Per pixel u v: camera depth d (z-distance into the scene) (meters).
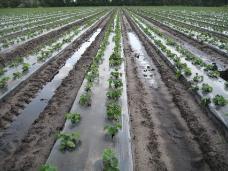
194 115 10.17
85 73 14.44
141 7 87.06
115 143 7.94
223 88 11.97
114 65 15.20
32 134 8.98
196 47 21.67
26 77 13.62
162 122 9.85
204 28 31.05
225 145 8.41
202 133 9.02
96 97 11.03
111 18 44.28
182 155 8.10
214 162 7.67
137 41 24.02
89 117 9.48
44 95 12.23
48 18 45.06
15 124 9.80
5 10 69.50
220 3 88.62
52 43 21.91
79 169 6.96
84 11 64.69
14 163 7.66
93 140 8.09
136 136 8.92
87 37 25.56
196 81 12.70
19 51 19.83
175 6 91.56
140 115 10.27
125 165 7.13
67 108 10.68
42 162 7.64
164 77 14.12
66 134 7.94
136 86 13.01
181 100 11.38
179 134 9.13
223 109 9.98
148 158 7.90
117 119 9.11
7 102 11.33
